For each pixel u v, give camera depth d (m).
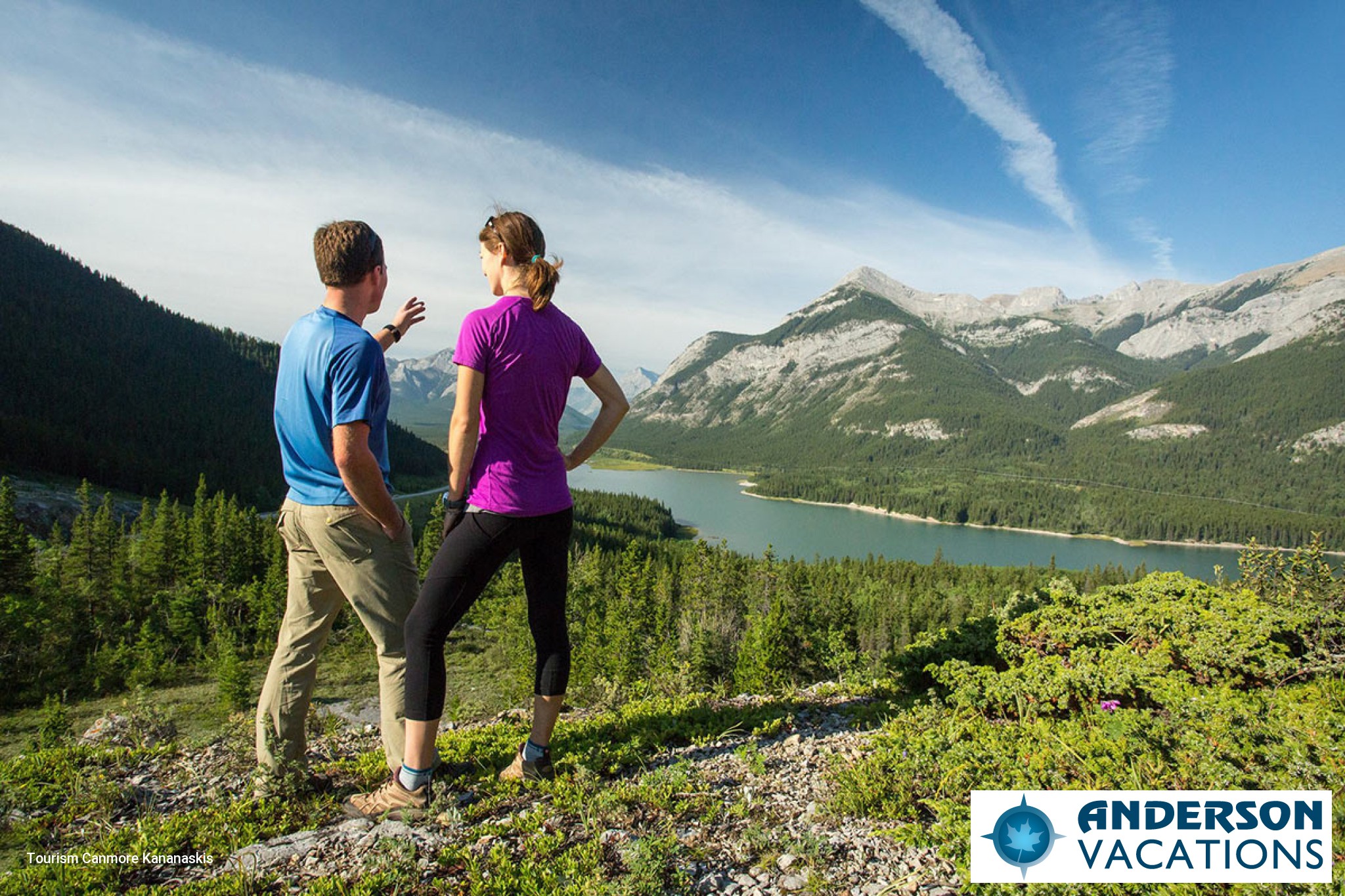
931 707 4.74
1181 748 3.65
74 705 35.00
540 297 3.20
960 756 3.73
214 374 192.50
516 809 3.35
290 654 3.62
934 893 2.75
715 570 63.69
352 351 3.08
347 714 27.80
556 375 3.20
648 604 58.78
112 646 48.03
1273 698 4.34
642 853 2.78
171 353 191.12
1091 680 4.49
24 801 3.74
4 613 42.28
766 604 54.94
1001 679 4.81
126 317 197.38
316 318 3.26
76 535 60.00
